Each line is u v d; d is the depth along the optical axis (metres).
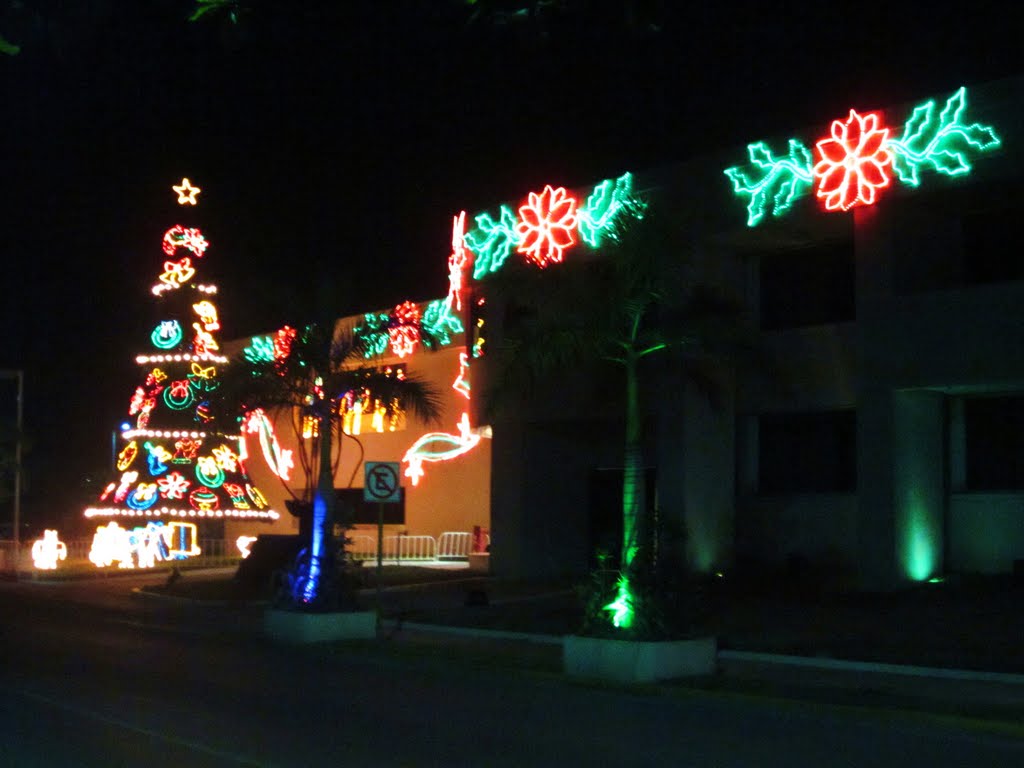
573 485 30.14
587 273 17.83
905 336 22.11
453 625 22.17
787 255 25.75
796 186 23.48
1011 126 20.67
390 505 38.31
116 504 41.19
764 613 21.09
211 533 45.44
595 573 17.05
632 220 17.31
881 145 22.30
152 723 12.15
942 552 22.77
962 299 21.39
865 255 22.83
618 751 11.12
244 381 22.28
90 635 21.69
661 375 23.94
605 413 26.89
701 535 25.16
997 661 16.03
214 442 41.91
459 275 30.33
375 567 33.66
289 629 20.52
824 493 24.78
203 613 26.45
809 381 24.78
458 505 37.19
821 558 24.52
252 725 12.15
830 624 19.59
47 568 38.72
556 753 10.97
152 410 42.31
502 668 16.94
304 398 22.67
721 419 25.77
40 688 14.59
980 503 22.48
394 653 18.72
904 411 22.45
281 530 45.06
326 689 15.09
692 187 25.16
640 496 17.00
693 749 11.30
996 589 20.89
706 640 16.06
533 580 29.27
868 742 11.82
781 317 25.75
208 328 42.72
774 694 14.30
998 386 21.44
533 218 28.05
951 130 21.36
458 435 37.28
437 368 38.06
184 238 42.81
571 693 15.12
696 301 18.75
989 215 22.61
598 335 17.53
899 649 17.17
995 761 10.94
